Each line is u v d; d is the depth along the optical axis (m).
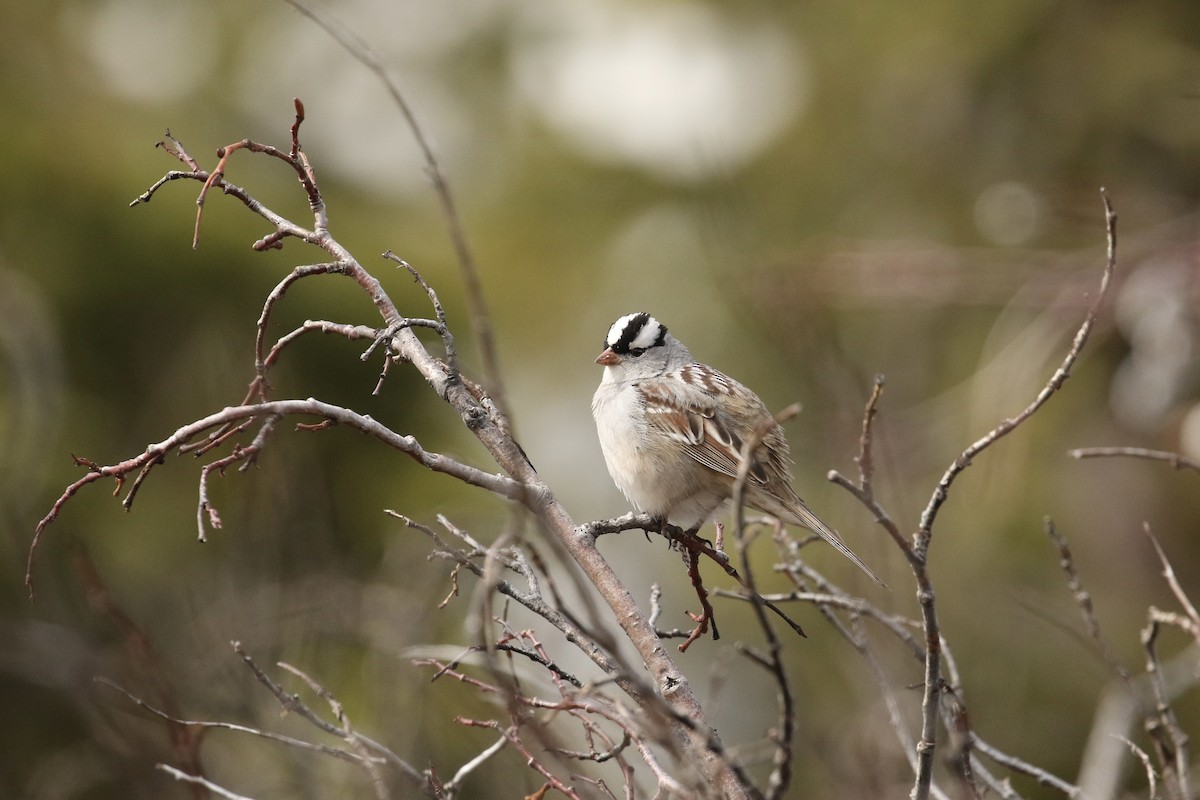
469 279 4.78
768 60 17.75
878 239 15.87
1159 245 12.91
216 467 5.43
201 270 12.72
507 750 7.89
